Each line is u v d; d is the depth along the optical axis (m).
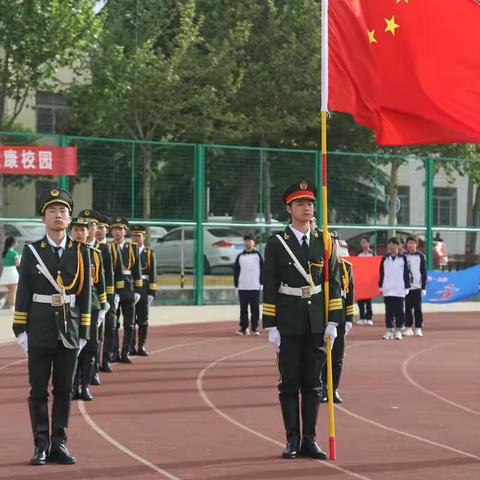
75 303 10.98
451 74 15.71
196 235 35.09
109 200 33.38
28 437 12.55
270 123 42.19
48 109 48.38
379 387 17.23
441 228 39.03
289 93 42.66
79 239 14.80
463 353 22.91
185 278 35.12
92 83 40.34
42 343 10.82
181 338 25.92
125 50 41.41
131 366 19.84
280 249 11.08
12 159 31.31
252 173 35.88
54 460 11.00
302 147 46.31
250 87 42.69
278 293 11.14
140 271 20.16
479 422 13.76
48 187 32.50
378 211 37.84
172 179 34.56
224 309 34.31
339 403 15.39
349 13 15.39
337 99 15.37
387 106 15.66
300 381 11.27
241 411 14.65
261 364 20.53
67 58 37.59
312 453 11.26
